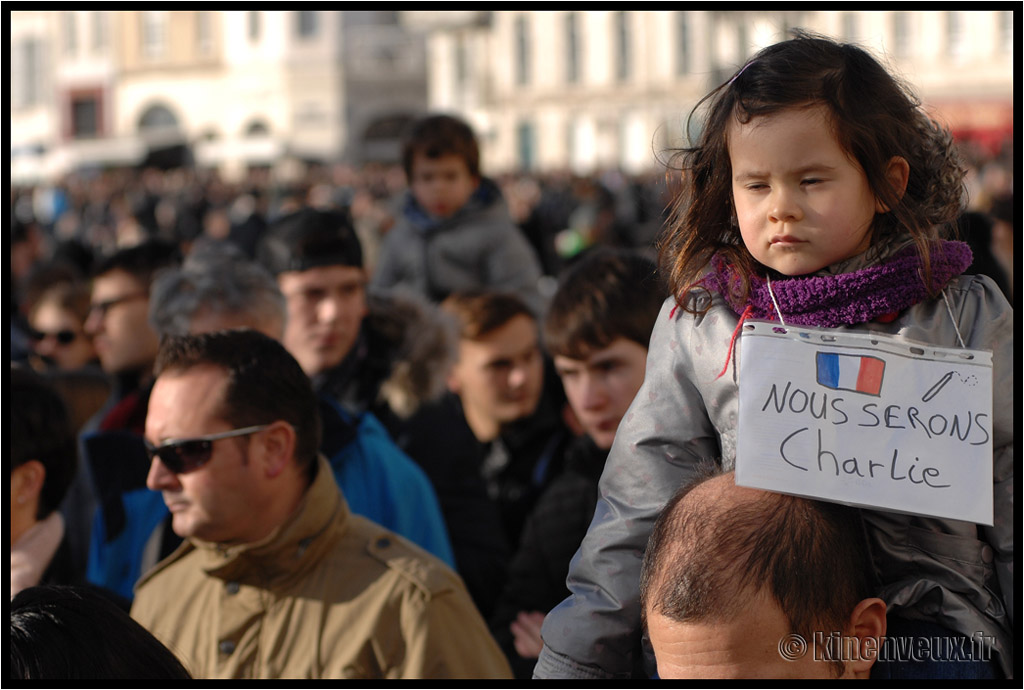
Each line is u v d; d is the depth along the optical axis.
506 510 3.43
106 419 3.28
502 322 3.42
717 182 1.72
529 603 2.81
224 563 2.16
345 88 45.16
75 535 2.96
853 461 1.55
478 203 5.20
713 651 1.45
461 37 44.38
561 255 9.22
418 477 2.79
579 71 42.66
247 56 45.91
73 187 30.36
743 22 38.91
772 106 1.58
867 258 1.65
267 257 3.17
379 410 3.05
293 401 2.17
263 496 2.13
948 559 1.60
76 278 4.34
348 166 40.12
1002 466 1.65
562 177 31.09
